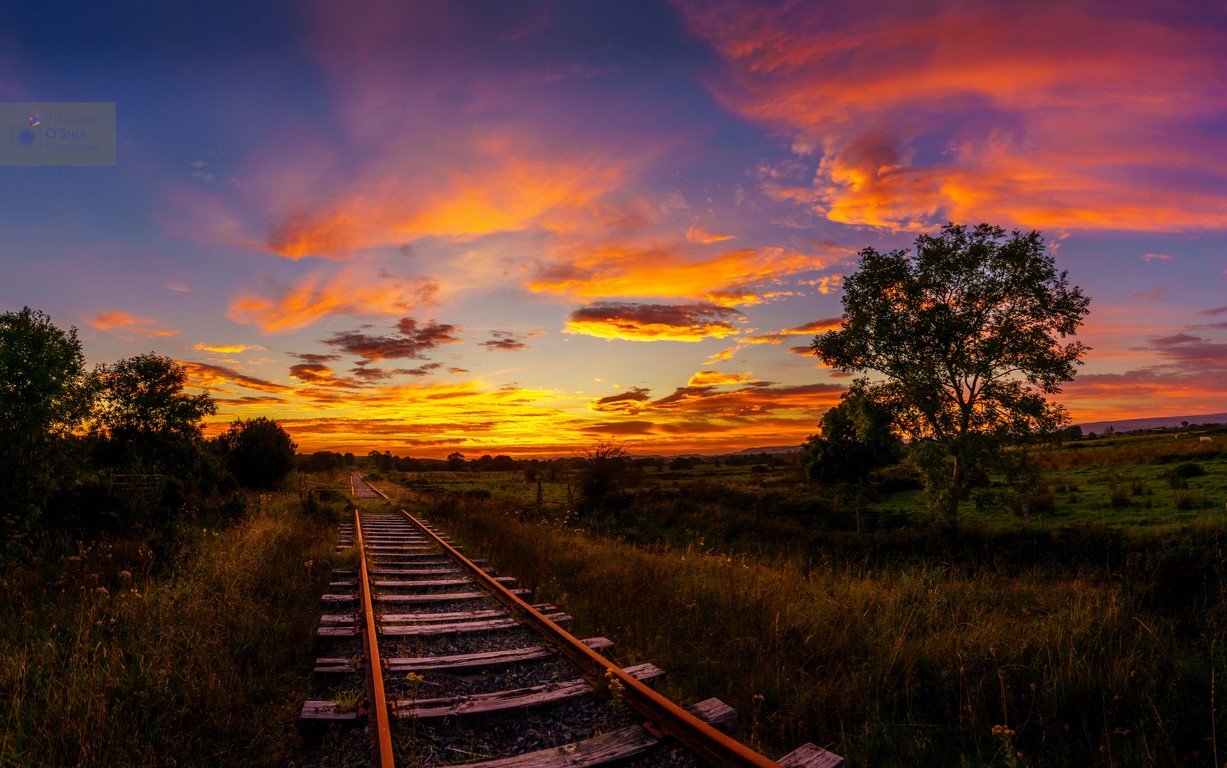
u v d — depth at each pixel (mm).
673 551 13531
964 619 7004
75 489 14180
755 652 5688
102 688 4309
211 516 15695
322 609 7547
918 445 21391
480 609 7707
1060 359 20031
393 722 4188
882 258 21938
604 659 5066
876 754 4008
